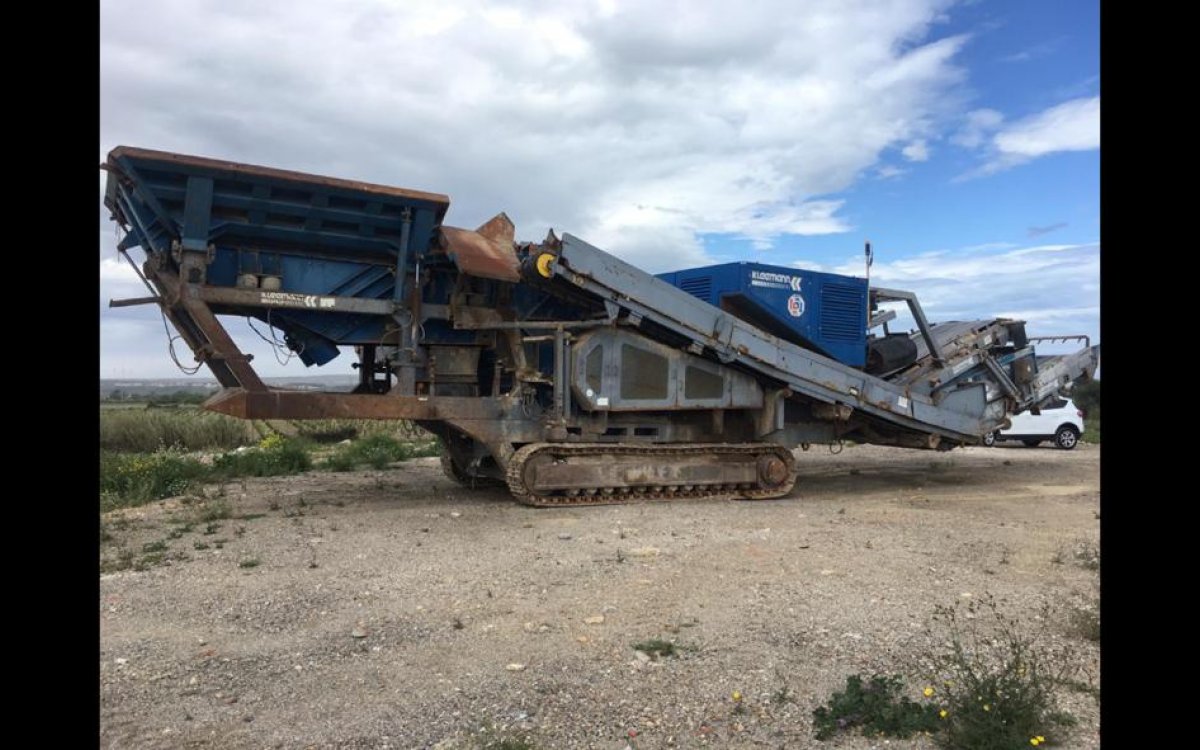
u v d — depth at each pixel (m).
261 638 5.18
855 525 9.13
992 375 13.48
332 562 7.17
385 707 4.12
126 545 7.88
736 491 11.29
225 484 12.61
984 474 14.81
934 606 5.84
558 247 9.87
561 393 10.26
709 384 11.17
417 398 9.70
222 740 3.75
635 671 4.60
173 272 8.91
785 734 3.85
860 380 11.94
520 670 4.61
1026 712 3.76
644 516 9.56
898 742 3.75
